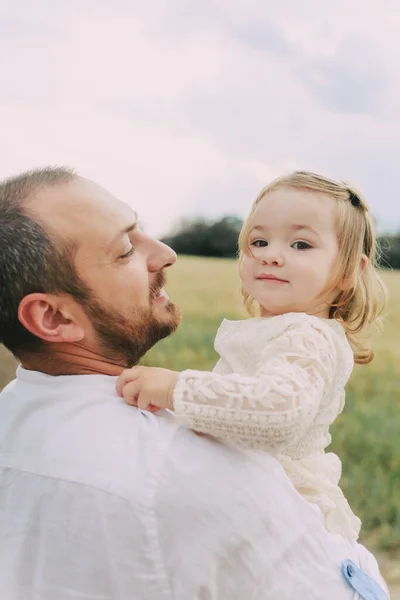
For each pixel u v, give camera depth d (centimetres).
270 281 192
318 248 190
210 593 142
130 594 137
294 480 175
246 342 182
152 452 142
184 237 2531
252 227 197
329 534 165
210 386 150
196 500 140
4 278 152
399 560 457
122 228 161
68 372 162
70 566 138
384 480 546
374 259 215
